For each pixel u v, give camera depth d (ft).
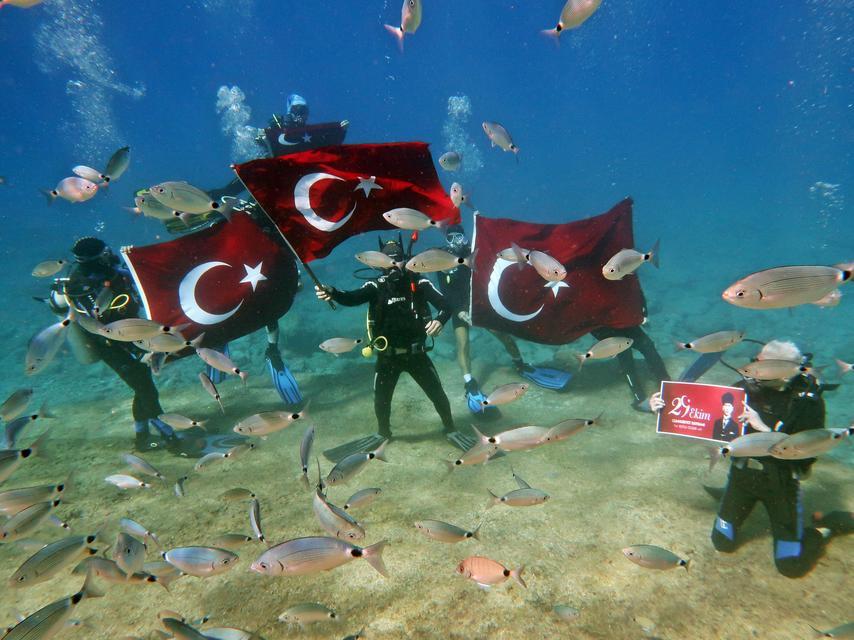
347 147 13.69
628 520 11.94
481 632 8.73
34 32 199.11
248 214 17.93
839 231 75.00
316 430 19.16
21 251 77.66
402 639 8.62
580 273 19.36
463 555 10.73
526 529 11.67
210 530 12.31
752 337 33.06
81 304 16.30
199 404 22.49
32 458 17.15
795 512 10.01
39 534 12.32
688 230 87.56
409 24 12.78
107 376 30.91
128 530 9.87
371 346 16.33
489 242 19.30
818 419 10.41
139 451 17.69
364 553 7.61
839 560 10.18
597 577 10.01
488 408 19.17
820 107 350.23
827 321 34.63
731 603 9.29
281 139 25.00
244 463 16.29
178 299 16.40
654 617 9.01
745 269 54.49
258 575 10.28
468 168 213.66
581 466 14.96
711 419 11.83
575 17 10.66
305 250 13.79
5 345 38.42
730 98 382.63
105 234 89.20
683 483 13.69
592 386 22.06
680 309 40.91
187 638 7.10
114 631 9.04
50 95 292.40
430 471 15.23
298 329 34.91
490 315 19.43
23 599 9.98
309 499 13.66
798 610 9.06
